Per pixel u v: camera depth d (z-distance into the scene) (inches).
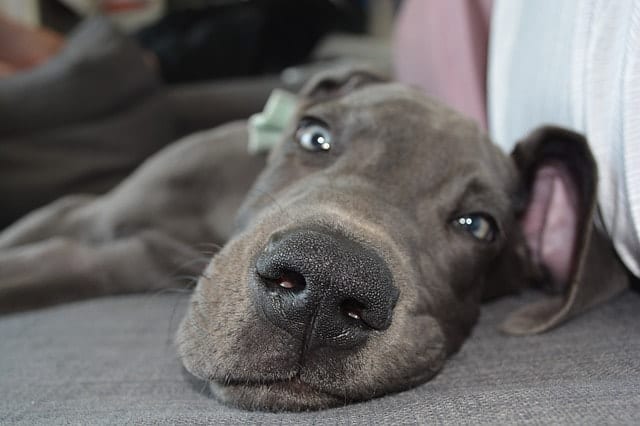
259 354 8.7
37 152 21.5
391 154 11.6
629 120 9.7
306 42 34.2
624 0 10.0
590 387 8.1
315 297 8.3
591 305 11.3
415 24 20.7
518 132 13.7
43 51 27.5
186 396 9.3
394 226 10.1
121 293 14.6
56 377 10.0
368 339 8.9
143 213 15.9
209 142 17.2
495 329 12.0
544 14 12.4
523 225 13.9
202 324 9.2
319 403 8.9
